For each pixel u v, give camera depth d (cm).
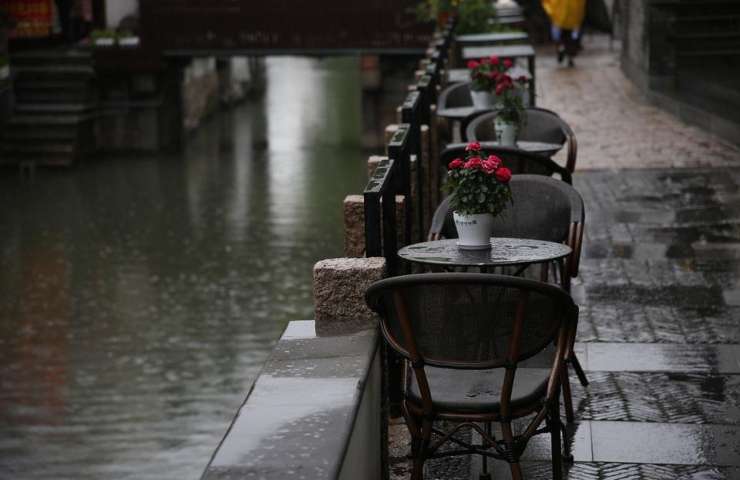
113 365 1659
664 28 1989
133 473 1277
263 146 3756
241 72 5041
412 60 3556
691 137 1617
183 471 1280
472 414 473
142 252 2328
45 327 1850
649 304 855
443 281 455
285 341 489
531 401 482
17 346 1758
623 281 921
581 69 2497
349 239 612
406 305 467
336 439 376
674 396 664
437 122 1375
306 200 2808
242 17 3466
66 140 3381
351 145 3731
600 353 743
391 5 3366
